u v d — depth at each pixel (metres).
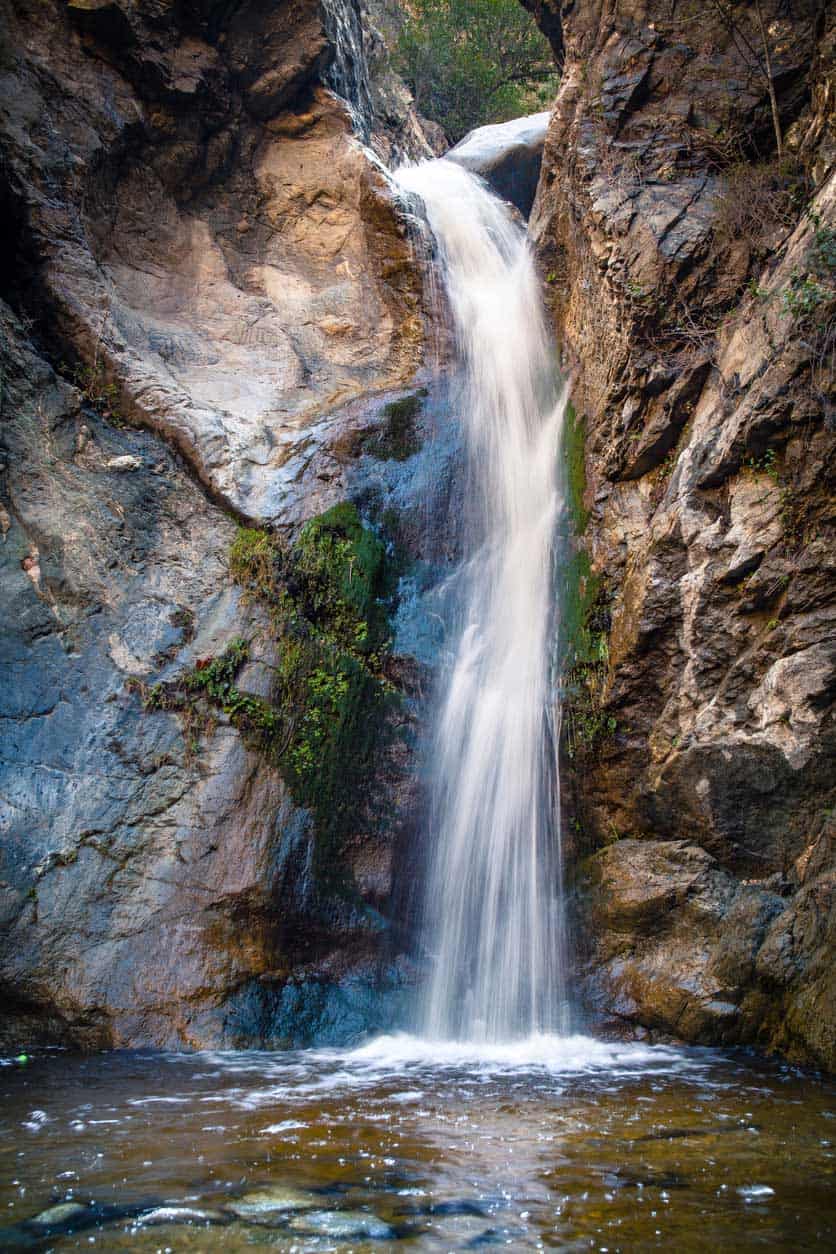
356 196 13.83
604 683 9.55
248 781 8.65
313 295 13.27
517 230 16.03
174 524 10.15
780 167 10.65
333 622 9.77
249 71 13.75
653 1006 7.97
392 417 11.38
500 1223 3.97
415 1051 7.62
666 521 9.40
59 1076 6.61
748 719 8.45
